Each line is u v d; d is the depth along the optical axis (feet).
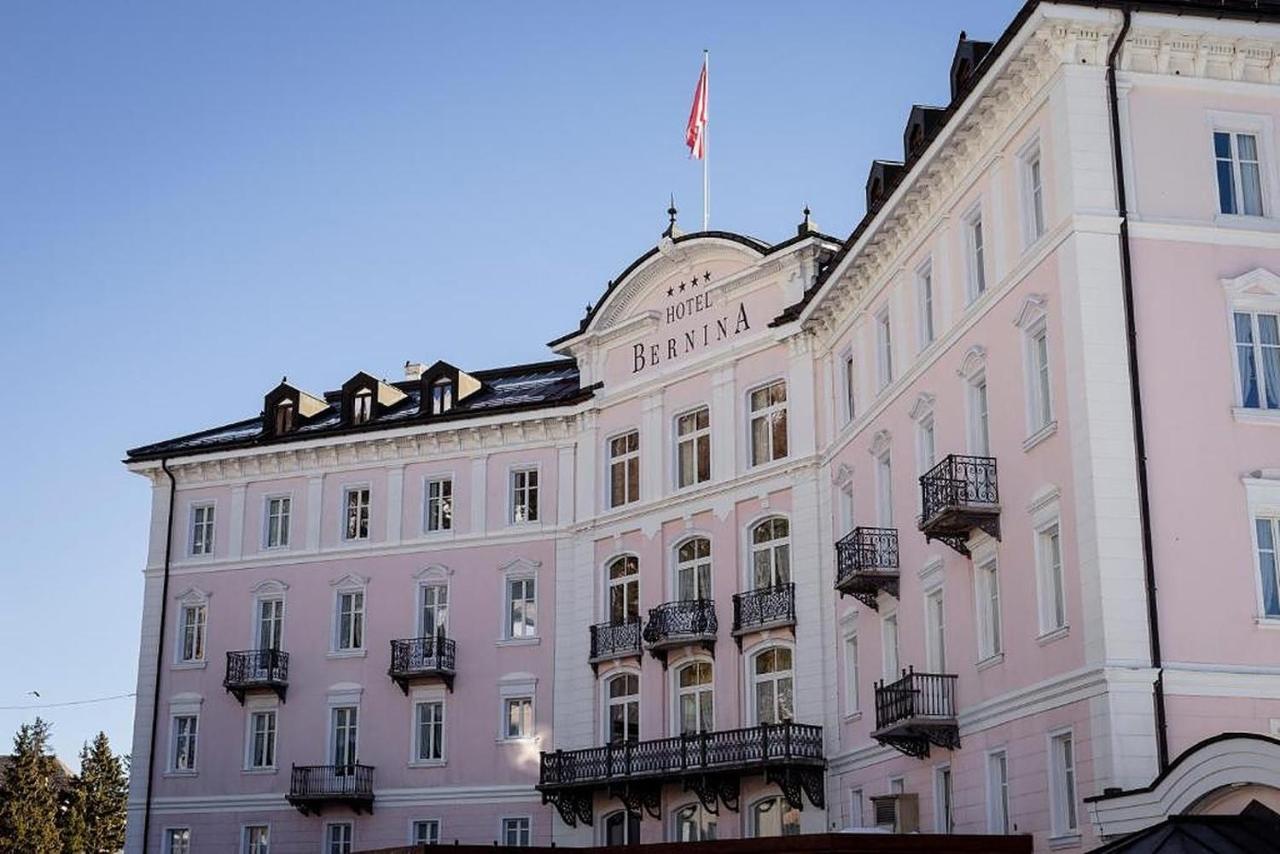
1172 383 77.00
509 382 152.66
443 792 134.10
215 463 151.43
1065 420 78.59
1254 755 60.59
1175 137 80.79
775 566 118.21
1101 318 77.25
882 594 103.76
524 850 91.09
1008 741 83.46
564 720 131.44
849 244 107.76
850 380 114.01
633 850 86.43
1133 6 79.00
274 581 146.41
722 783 114.93
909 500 99.96
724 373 124.47
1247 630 74.13
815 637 112.88
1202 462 76.07
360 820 136.98
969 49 93.04
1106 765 71.72
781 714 115.03
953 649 91.76
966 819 88.69
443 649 136.36
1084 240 78.23
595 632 129.18
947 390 94.53
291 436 147.43
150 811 145.28
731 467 122.11
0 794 229.86
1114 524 74.38
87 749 255.50
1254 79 82.43
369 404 148.36
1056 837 77.05
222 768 143.43
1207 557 74.74
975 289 92.07
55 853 228.43
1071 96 80.12
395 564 142.10
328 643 142.41
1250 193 81.51
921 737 93.81
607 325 135.95
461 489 141.49
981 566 88.58
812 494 115.65
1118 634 72.95
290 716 142.00
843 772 108.27
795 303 119.44
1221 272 79.10
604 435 135.13
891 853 77.10
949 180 95.04
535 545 137.08
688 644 120.57
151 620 150.82
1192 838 59.21
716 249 125.90
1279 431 77.30
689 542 125.39
